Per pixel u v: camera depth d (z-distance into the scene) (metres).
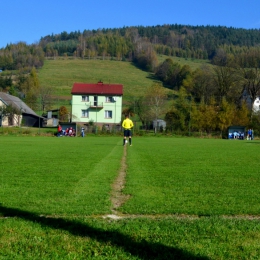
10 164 15.04
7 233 5.53
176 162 16.44
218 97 72.56
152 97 67.75
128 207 7.37
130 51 178.88
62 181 10.63
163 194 8.84
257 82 72.31
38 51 164.62
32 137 47.53
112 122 73.31
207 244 5.18
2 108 64.75
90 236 5.43
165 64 134.50
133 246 5.10
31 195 8.52
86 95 73.44
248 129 56.00
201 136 55.72
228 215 6.98
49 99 88.81
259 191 9.38
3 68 145.00
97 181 10.66
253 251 4.98
